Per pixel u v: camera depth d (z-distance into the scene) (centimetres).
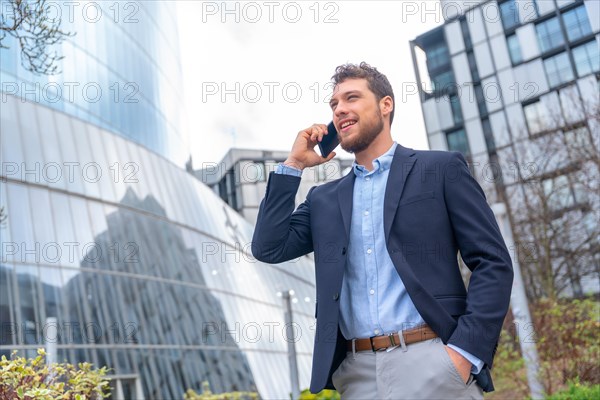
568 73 3020
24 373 366
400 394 216
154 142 2578
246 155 4694
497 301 216
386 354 224
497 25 3334
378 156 258
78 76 2155
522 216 1831
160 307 1825
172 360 1712
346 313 239
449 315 219
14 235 1537
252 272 2639
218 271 2320
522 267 1677
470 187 237
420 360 216
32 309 1446
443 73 3588
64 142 1903
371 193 251
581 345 1022
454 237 238
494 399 1102
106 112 2269
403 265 225
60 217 1706
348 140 254
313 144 271
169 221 2220
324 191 272
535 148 2016
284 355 2284
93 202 1877
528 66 3172
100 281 1686
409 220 234
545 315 1079
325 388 231
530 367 902
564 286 1831
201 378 1752
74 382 429
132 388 1543
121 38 2586
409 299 228
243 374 1928
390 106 262
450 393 211
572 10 3050
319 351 233
